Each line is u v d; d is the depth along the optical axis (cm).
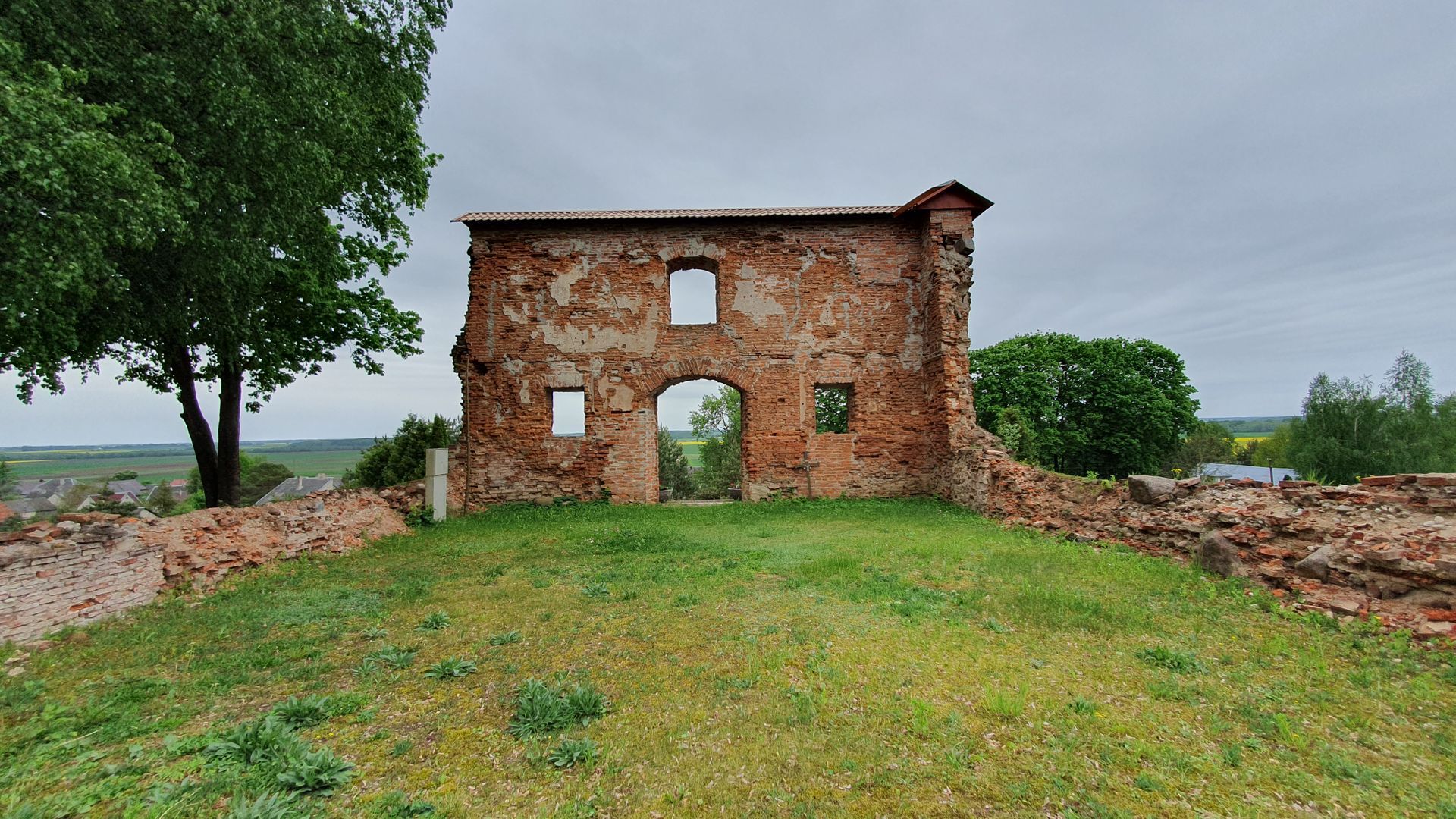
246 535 814
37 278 602
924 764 331
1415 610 512
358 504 1102
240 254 866
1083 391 3073
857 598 648
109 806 291
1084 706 391
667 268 1580
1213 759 331
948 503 1418
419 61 1254
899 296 1582
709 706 404
